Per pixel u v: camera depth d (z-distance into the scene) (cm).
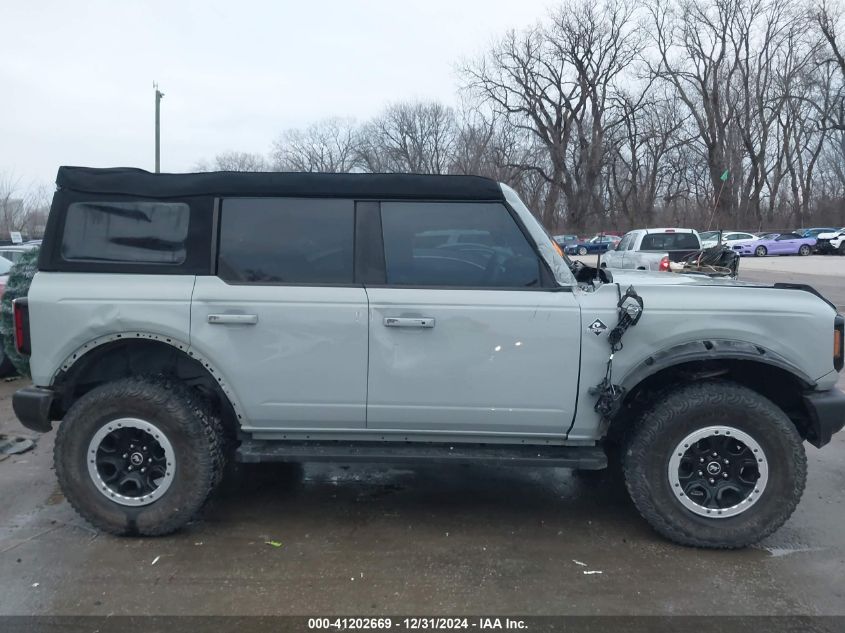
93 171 388
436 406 375
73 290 378
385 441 391
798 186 5722
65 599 321
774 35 4697
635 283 404
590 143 4850
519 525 409
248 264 381
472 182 383
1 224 3603
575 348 369
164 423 373
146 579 341
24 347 392
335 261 382
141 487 380
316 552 372
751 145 4766
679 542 377
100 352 393
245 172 385
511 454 379
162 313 373
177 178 385
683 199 4966
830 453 543
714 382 376
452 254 383
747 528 368
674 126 4709
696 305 372
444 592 331
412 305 370
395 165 5231
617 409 363
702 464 372
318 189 384
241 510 429
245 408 380
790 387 392
